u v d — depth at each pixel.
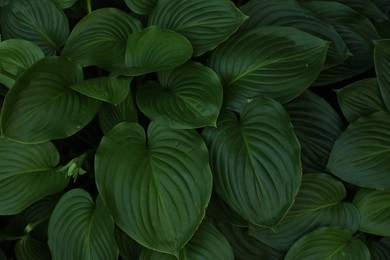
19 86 1.20
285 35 1.26
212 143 1.22
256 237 1.28
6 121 1.18
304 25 1.33
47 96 1.22
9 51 1.27
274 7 1.33
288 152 1.19
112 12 1.32
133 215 1.19
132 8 1.34
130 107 1.26
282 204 1.19
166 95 1.24
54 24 1.36
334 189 1.27
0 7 1.38
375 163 1.24
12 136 1.18
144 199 1.19
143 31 1.25
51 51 1.37
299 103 1.31
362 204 1.27
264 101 1.22
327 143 1.30
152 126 1.23
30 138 1.19
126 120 1.26
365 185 1.24
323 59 1.25
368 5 1.45
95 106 1.24
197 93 1.22
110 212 1.18
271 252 1.30
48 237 1.24
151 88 1.27
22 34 1.37
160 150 1.21
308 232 1.27
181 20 1.29
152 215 1.18
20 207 1.24
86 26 1.31
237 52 1.27
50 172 1.26
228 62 1.27
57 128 1.21
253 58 1.26
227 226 1.30
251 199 1.20
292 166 1.19
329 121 1.30
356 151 1.25
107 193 1.18
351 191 1.33
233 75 1.27
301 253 1.26
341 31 1.38
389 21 1.45
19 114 1.19
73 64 1.26
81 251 1.24
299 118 1.30
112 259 1.23
